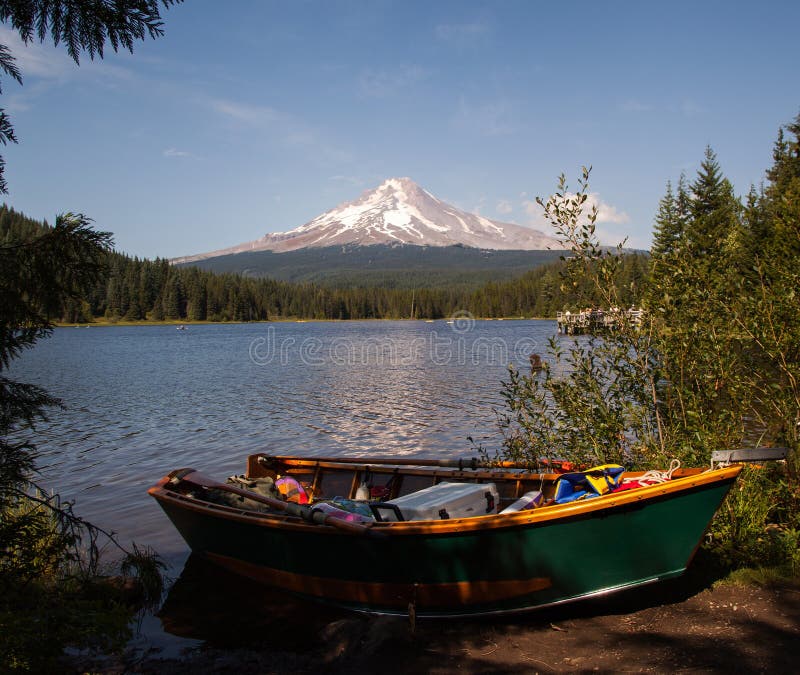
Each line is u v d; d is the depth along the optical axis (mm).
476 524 6012
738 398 7594
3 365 4367
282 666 5836
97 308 149625
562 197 8328
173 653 6246
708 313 7711
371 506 6965
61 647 4531
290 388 29750
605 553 5941
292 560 7398
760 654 5016
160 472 14047
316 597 7379
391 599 6750
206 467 14531
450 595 6414
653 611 6086
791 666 4797
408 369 38562
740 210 39906
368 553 6664
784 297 7305
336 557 6949
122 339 89875
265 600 7562
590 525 5855
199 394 27922
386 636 6164
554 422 8820
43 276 4324
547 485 8281
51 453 15984
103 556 8781
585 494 6613
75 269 4430
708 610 5918
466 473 8797
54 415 22156
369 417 20875
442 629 6328
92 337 96438
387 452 15656
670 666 5016
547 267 179750
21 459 4461
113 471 14148
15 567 4551
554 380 9070
